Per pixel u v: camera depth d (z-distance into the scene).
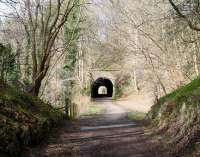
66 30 29.45
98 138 13.90
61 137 13.86
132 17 28.78
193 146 9.20
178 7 14.38
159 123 15.52
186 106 12.09
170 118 13.81
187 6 14.16
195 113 10.70
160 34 27.33
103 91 97.75
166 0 21.97
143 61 33.78
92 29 38.34
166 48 27.62
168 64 28.12
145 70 34.34
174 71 27.86
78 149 11.32
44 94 30.09
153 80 30.58
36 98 17.73
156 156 9.83
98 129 17.28
